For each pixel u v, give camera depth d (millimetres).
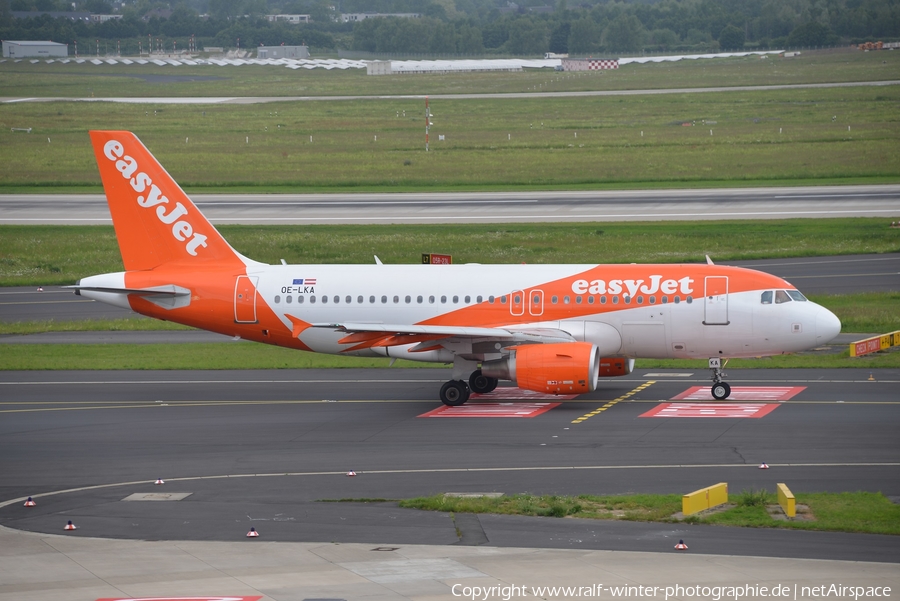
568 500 113812
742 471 127375
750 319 169250
